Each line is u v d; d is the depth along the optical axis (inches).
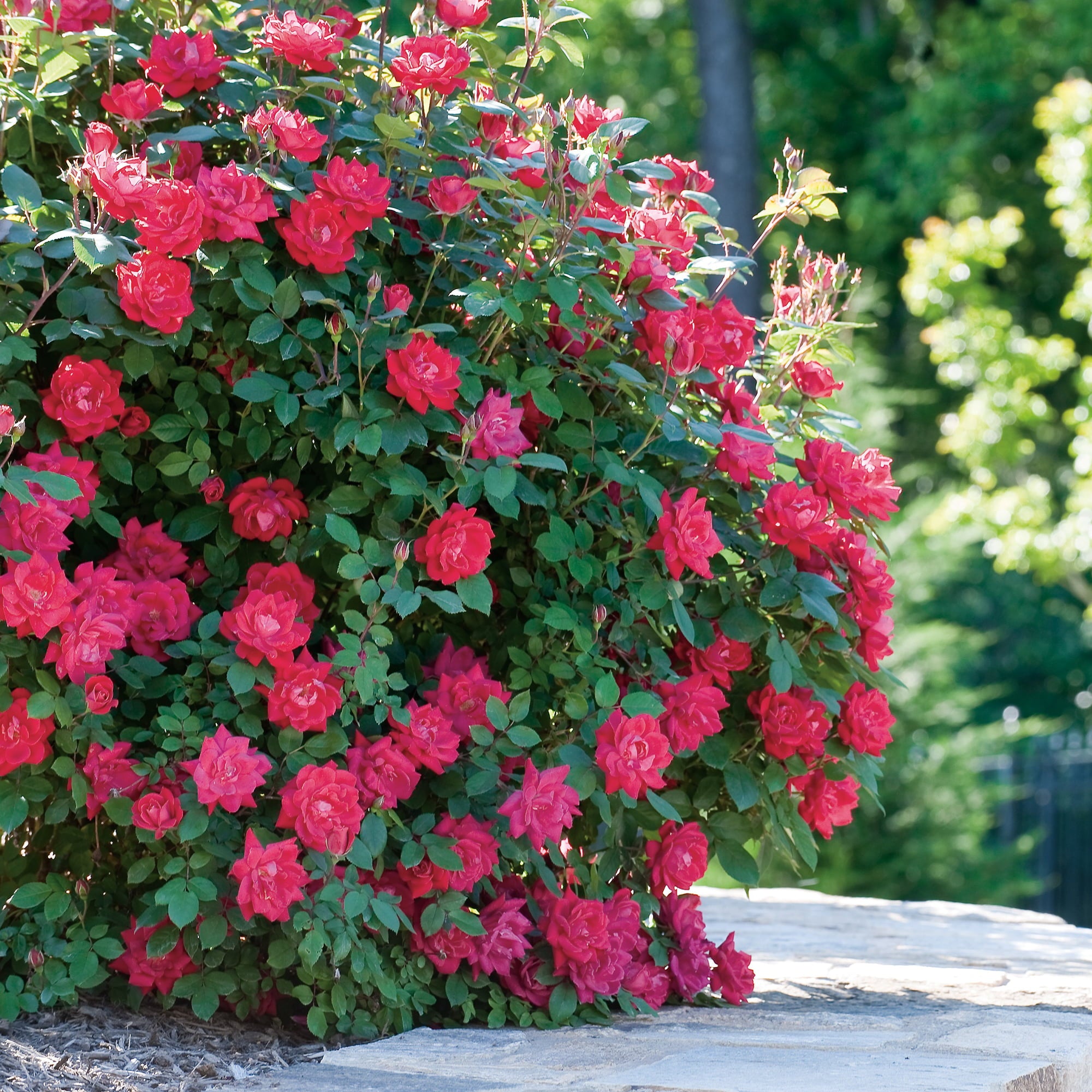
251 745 108.3
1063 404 637.9
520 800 104.7
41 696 98.3
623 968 112.2
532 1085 88.4
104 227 104.5
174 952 105.5
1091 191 424.5
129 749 104.5
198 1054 100.4
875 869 353.4
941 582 433.1
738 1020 112.3
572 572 111.7
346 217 105.9
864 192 635.5
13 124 108.1
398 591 104.4
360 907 100.3
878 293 519.2
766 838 132.4
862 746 122.3
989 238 462.0
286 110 107.9
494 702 107.7
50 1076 92.5
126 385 116.9
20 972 106.0
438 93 111.2
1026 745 511.8
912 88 661.3
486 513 123.2
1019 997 125.3
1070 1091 95.3
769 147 688.4
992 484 438.6
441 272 119.6
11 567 97.7
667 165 134.9
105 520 108.3
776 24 692.7
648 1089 86.7
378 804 104.3
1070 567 420.5
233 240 105.0
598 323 118.3
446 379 104.7
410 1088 89.0
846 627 121.3
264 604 101.7
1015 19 621.9
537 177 118.6
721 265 122.1
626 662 119.9
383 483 107.3
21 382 108.7
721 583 119.5
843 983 133.0
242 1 130.0
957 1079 87.7
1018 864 393.7
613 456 115.0
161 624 107.2
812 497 117.3
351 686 107.8
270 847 97.3
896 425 673.0
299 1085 90.8
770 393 134.0
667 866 116.6
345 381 108.2
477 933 106.6
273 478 119.4
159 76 110.7
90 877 110.7
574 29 610.2
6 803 101.3
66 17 114.0
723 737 123.2
